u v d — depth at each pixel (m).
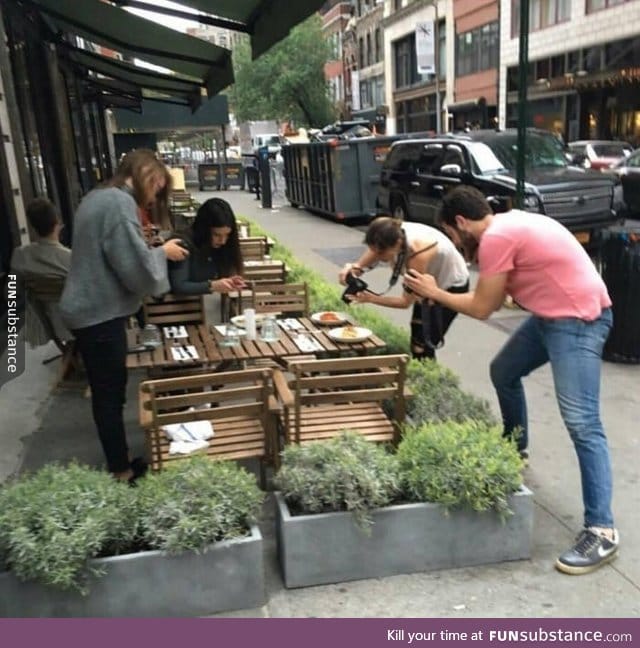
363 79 58.41
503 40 34.91
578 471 4.13
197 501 2.97
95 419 3.87
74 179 13.24
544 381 5.64
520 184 7.75
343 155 16.69
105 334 3.69
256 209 22.75
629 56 27.16
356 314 5.85
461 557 3.22
